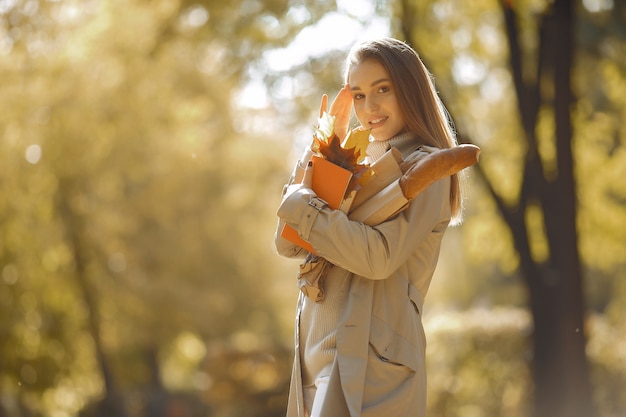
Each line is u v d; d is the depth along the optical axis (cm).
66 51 1859
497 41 1454
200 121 2080
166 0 1274
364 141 300
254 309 2805
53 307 2073
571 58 1223
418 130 320
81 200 2103
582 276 1245
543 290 1295
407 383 302
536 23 1291
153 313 2375
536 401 1291
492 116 1555
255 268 2742
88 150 2047
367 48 322
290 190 302
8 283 1945
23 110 1897
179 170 2334
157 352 2952
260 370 2911
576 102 1358
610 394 1516
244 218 2614
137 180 2333
